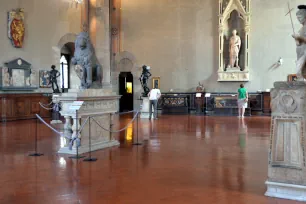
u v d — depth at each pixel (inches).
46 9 739.4
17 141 391.5
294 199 183.6
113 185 214.2
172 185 213.5
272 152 191.5
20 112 665.0
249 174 239.0
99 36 794.2
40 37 727.1
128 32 858.1
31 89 705.0
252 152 317.1
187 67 820.6
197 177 231.9
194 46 814.5
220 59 786.2
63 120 637.9
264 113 745.0
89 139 303.9
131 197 190.9
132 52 855.7
